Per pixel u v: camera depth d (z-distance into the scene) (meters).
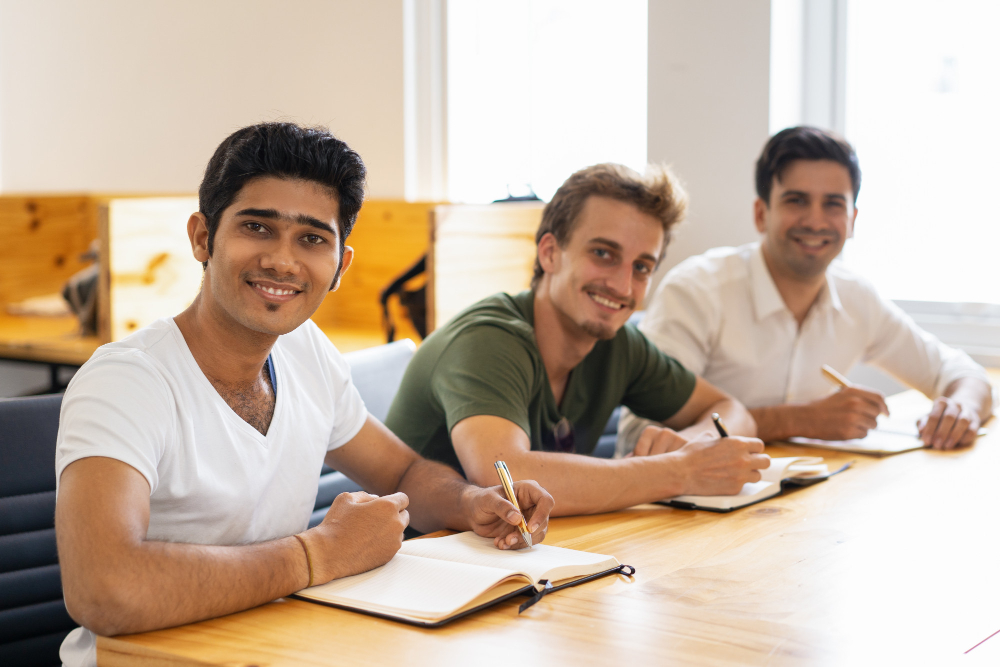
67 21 3.45
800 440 1.72
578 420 1.58
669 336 1.95
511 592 0.91
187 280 2.56
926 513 1.26
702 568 1.02
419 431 1.46
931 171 2.49
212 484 0.99
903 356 2.07
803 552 1.08
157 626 0.83
